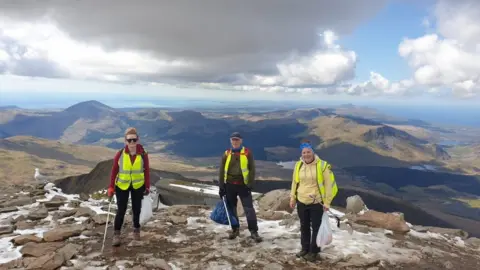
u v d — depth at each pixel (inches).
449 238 430.9
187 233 362.6
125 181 301.6
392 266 285.3
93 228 368.8
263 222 428.5
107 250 297.6
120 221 306.2
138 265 263.3
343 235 367.6
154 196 538.0
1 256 279.7
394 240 369.1
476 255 360.5
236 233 339.3
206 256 288.4
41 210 436.5
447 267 293.1
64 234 329.7
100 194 675.4
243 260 281.6
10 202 486.3
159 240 333.1
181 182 920.3
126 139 301.4
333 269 267.6
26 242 313.6
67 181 1023.0
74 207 476.4
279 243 330.0
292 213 506.6
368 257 298.8
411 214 3250.5
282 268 265.6
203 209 505.0
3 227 357.4
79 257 278.4
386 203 3459.6
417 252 329.7
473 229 4970.5
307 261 281.7
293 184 295.1
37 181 774.5
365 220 433.4
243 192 332.8
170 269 256.1
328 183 279.0
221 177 339.0
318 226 283.0
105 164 1032.2
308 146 283.9
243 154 328.2
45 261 259.8
